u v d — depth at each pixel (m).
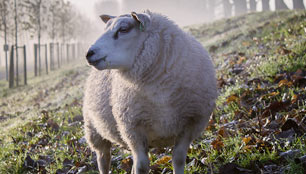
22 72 33.75
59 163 4.67
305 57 5.85
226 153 3.61
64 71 20.12
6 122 9.01
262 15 16.00
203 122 3.25
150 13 3.27
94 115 3.74
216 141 3.79
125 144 3.67
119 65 3.01
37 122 7.12
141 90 3.06
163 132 3.20
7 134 6.86
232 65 7.18
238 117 4.62
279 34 8.80
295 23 9.31
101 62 2.96
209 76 3.30
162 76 3.02
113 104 3.32
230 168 3.16
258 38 9.44
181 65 3.04
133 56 3.06
